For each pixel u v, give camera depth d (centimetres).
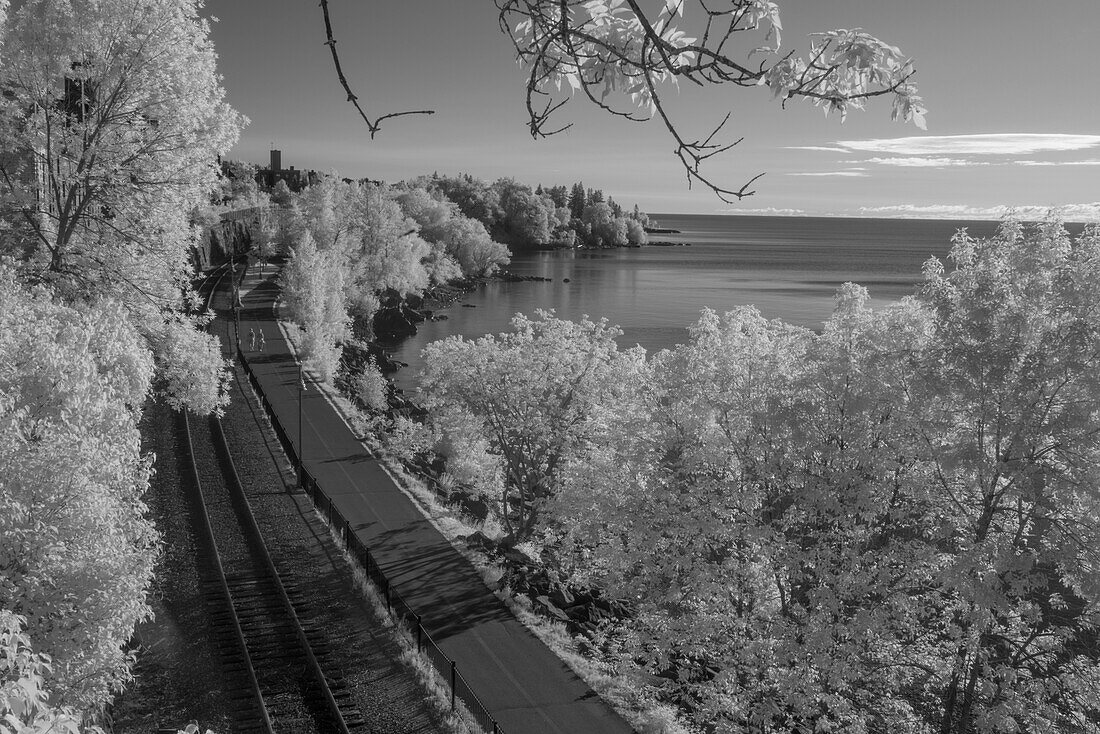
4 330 1661
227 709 2230
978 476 2011
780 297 14912
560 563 3631
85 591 1470
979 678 2005
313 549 3269
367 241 11450
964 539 2077
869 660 2250
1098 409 1877
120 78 2631
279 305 8769
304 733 2150
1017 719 2067
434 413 4666
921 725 2117
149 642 2503
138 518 1984
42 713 667
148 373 2231
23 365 1669
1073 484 1859
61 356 1688
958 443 2055
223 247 12144
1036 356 1919
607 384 3984
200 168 2777
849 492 2181
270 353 6700
